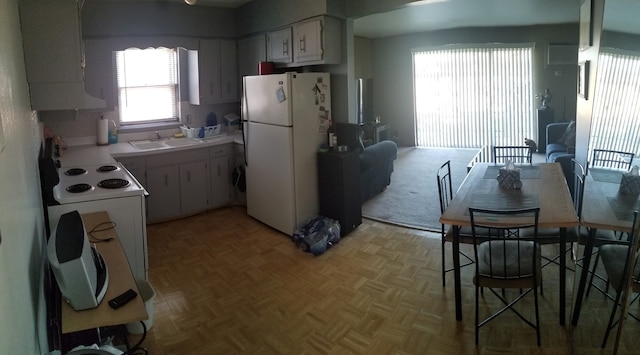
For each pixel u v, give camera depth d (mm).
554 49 7504
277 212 4320
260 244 4031
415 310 2818
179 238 4219
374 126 7738
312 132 4215
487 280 2393
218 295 3104
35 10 2523
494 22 7082
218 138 5176
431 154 8086
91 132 4746
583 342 2215
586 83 3068
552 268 3275
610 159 1916
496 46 7785
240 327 2695
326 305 2922
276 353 2434
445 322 2668
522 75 7867
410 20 6484
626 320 1747
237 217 4812
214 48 5195
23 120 2076
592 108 2420
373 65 9055
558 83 7660
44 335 1859
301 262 3615
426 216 4641
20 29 2424
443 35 8102
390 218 4602
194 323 2750
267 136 4281
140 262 3062
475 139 8430
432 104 8664
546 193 2848
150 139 5102
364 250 3809
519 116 8023
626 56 1731
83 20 4379
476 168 3721
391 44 8789
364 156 5105
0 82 1308
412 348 2432
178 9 4867
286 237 4191
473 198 2834
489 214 2512
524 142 7387
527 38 7660
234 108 5762
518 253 2355
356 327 2656
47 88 2598
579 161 3504
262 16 4832
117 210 2945
